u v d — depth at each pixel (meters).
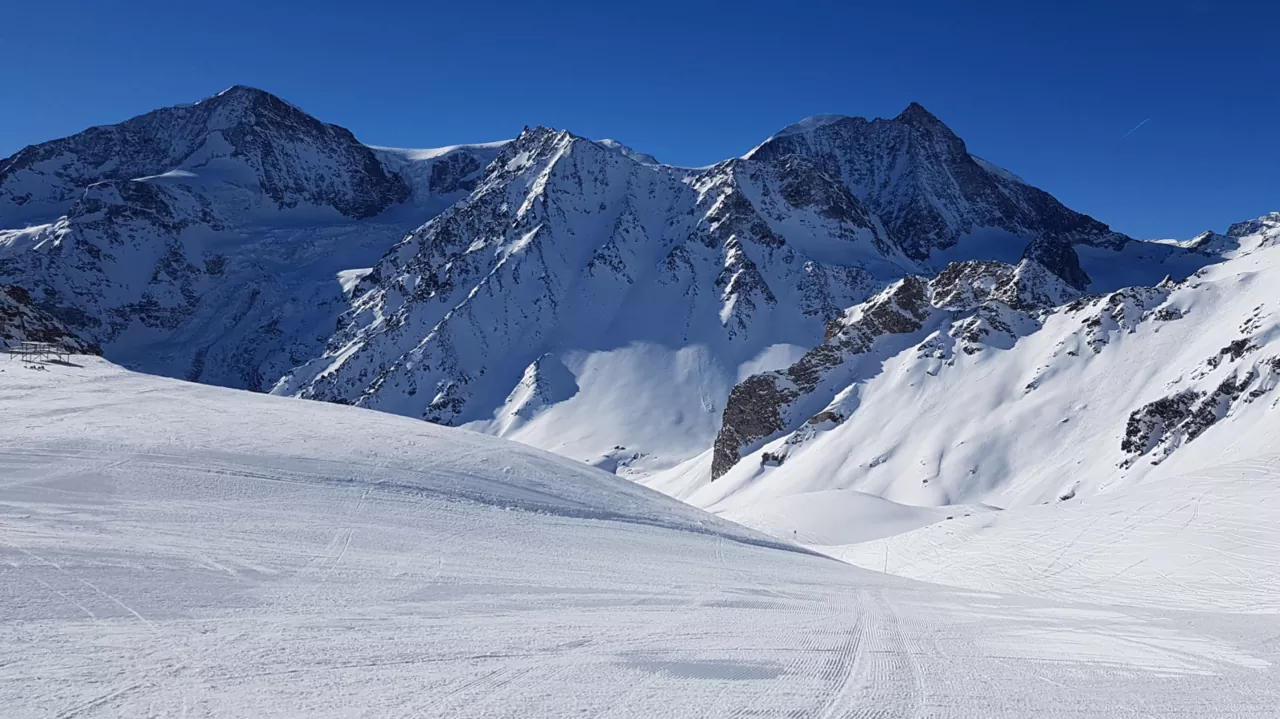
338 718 7.12
